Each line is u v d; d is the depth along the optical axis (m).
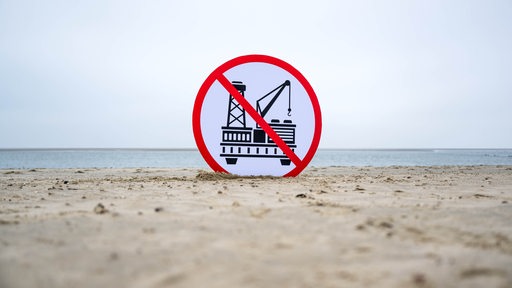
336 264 2.43
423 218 3.80
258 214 3.94
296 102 8.70
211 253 2.63
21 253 2.63
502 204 4.68
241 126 8.49
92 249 2.71
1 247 2.77
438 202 4.86
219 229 3.30
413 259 2.52
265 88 8.59
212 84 8.41
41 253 2.63
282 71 8.66
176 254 2.61
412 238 3.04
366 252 2.67
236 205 4.52
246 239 2.99
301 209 4.23
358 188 6.40
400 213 4.04
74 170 13.03
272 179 8.14
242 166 8.50
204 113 8.39
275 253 2.64
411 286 2.07
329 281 2.14
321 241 2.94
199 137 8.36
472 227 3.44
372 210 4.20
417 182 7.63
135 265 2.39
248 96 8.54
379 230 3.29
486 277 2.20
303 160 8.70
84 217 3.78
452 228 3.40
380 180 8.09
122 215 3.89
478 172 11.07
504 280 2.15
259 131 8.55
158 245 2.81
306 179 8.22
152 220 3.64
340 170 12.48
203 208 4.33
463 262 2.45
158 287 2.06
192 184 7.11
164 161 38.53
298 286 2.07
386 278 2.19
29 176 10.04
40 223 3.52
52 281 2.14
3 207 4.51
